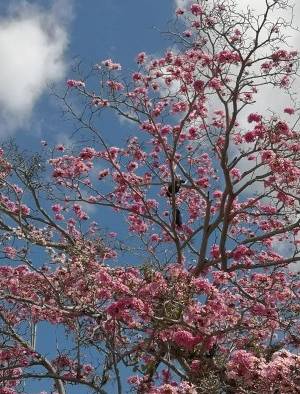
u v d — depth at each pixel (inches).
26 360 463.8
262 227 566.6
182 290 351.9
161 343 376.5
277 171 457.1
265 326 412.5
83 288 394.3
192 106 505.0
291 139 474.9
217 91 495.2
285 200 487.8
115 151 555.5
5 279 460.8
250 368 291.7
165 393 299.0
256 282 479.2
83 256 417.4
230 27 469.4
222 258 480.7
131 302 330.3
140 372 375.6
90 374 422.6
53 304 439.5
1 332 449.1
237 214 538.0
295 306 441.1
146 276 352.2
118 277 355.6
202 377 340.2
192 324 356.5
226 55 490.3
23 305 472.7
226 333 387.2
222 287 455.5
